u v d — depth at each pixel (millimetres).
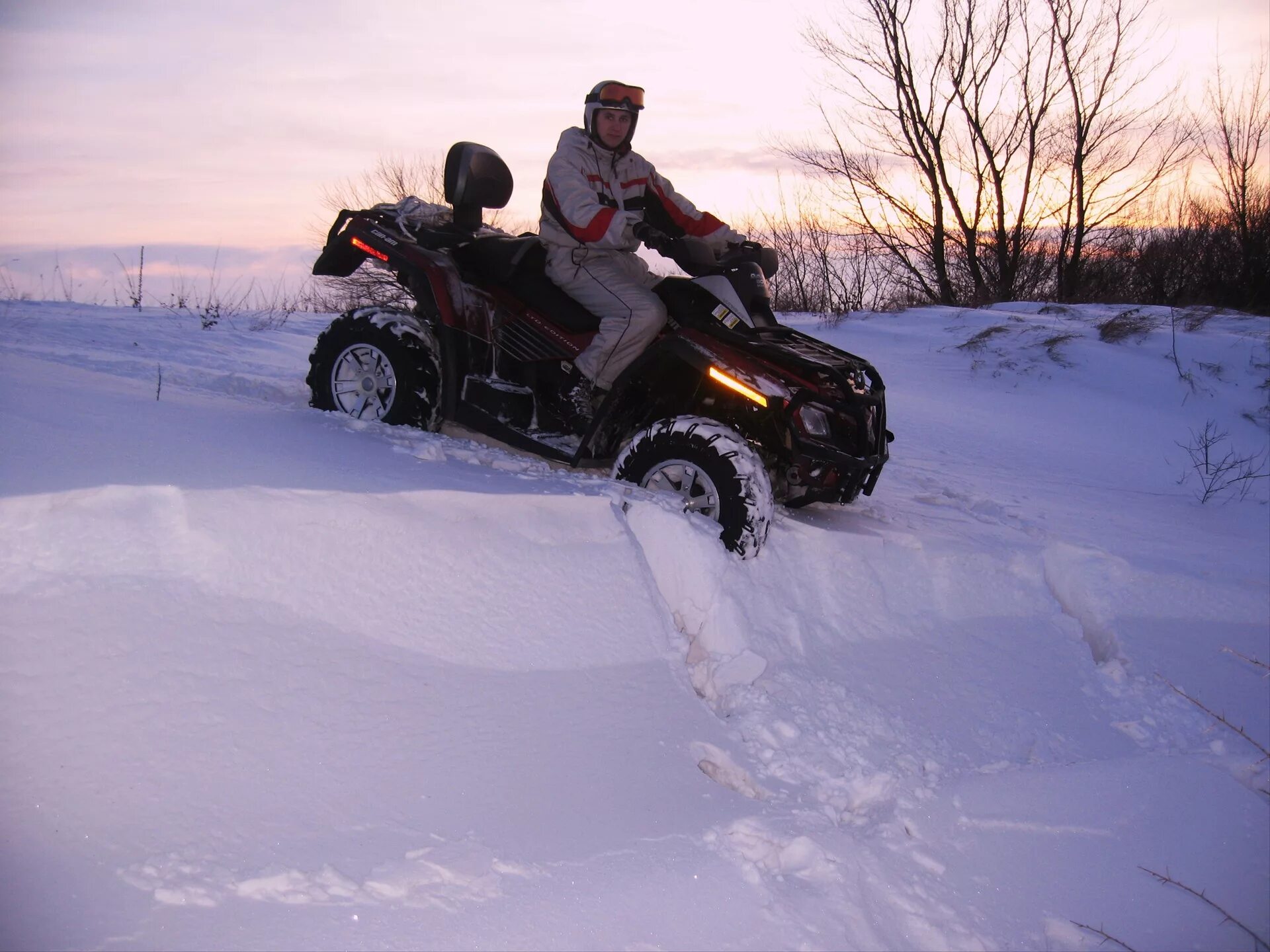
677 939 2279
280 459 3869
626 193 5254
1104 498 7496
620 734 3111
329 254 5637
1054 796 3373
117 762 2352
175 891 2066
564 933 2221
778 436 4641
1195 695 4535
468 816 2555
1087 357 11211
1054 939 2734
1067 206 18656
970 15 18078
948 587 4816
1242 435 9461
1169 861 3170
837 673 3945
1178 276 16984
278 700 2711
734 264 4973
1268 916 2984
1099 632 5047
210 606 2887
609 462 5055
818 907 2512
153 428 3949
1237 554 6215
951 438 9125
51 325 7254
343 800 2482
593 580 3746
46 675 2490
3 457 3186
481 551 3600
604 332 4938
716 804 2893
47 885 2014
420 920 2158
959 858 2992
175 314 9172
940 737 3721
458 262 5430
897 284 19234
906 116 18688
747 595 4047
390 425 5023
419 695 2955
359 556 3301
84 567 2814
